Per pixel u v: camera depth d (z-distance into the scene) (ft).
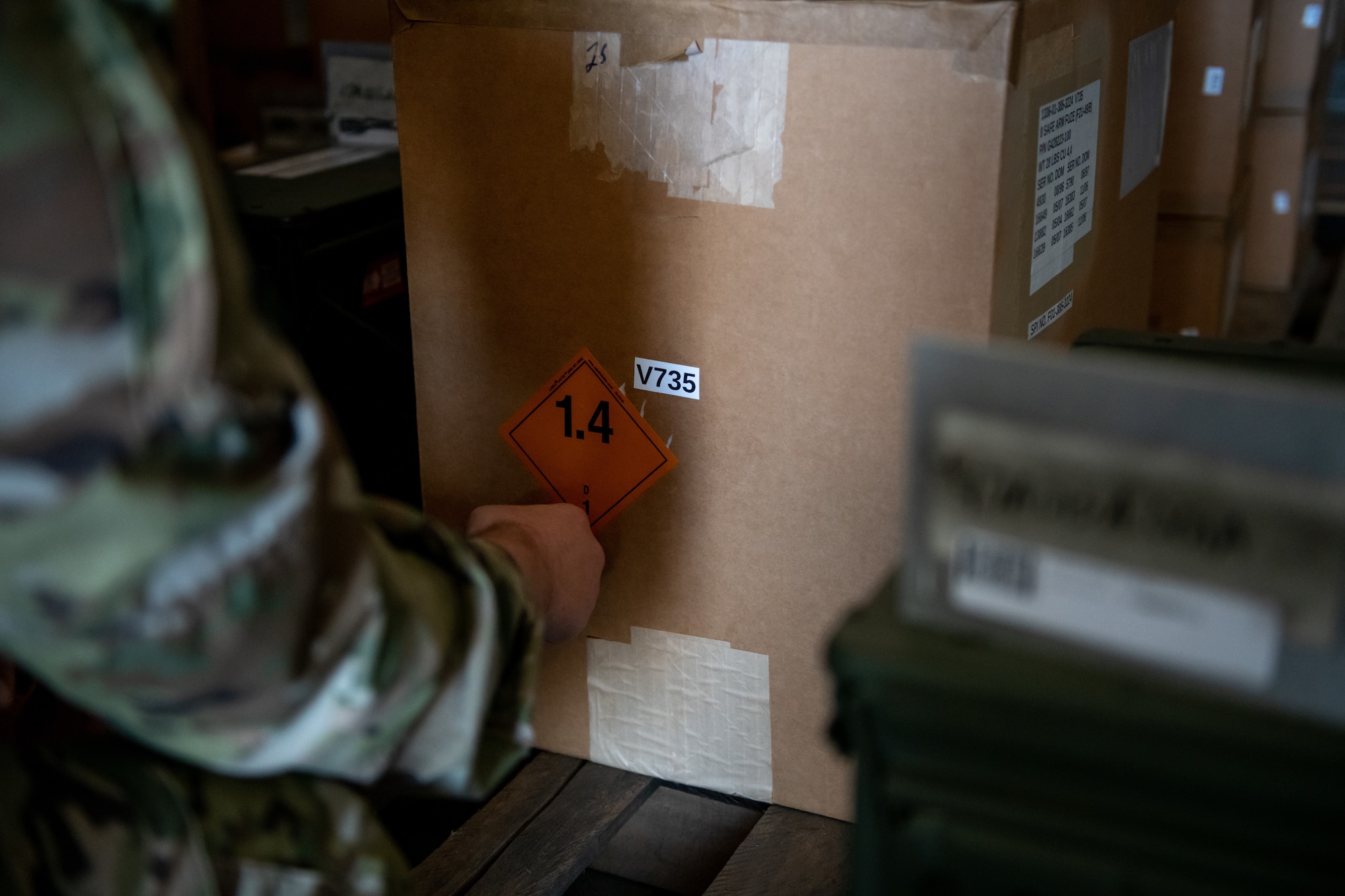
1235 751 1.46
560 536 2.99
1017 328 2.98
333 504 1.78
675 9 2.80
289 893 2.10
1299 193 8.90
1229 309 6.59
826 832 3.36
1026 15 2.59
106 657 1.67
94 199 1.54
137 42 1.65
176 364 1.58
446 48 3.08
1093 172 3.38
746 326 2.99
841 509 3.05
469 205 3.20
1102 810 1.59
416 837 3.72
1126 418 1.46
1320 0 8.38
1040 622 1.60
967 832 1.67
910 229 2.74
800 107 2.75
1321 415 1.34
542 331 3.24
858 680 1.65
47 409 1.53
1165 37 4.02
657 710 3.55
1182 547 1.47
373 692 1.87
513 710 2.32
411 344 5.49
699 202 2.93
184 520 1.61
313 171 5.38
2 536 1.56
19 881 1.97
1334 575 1.38
